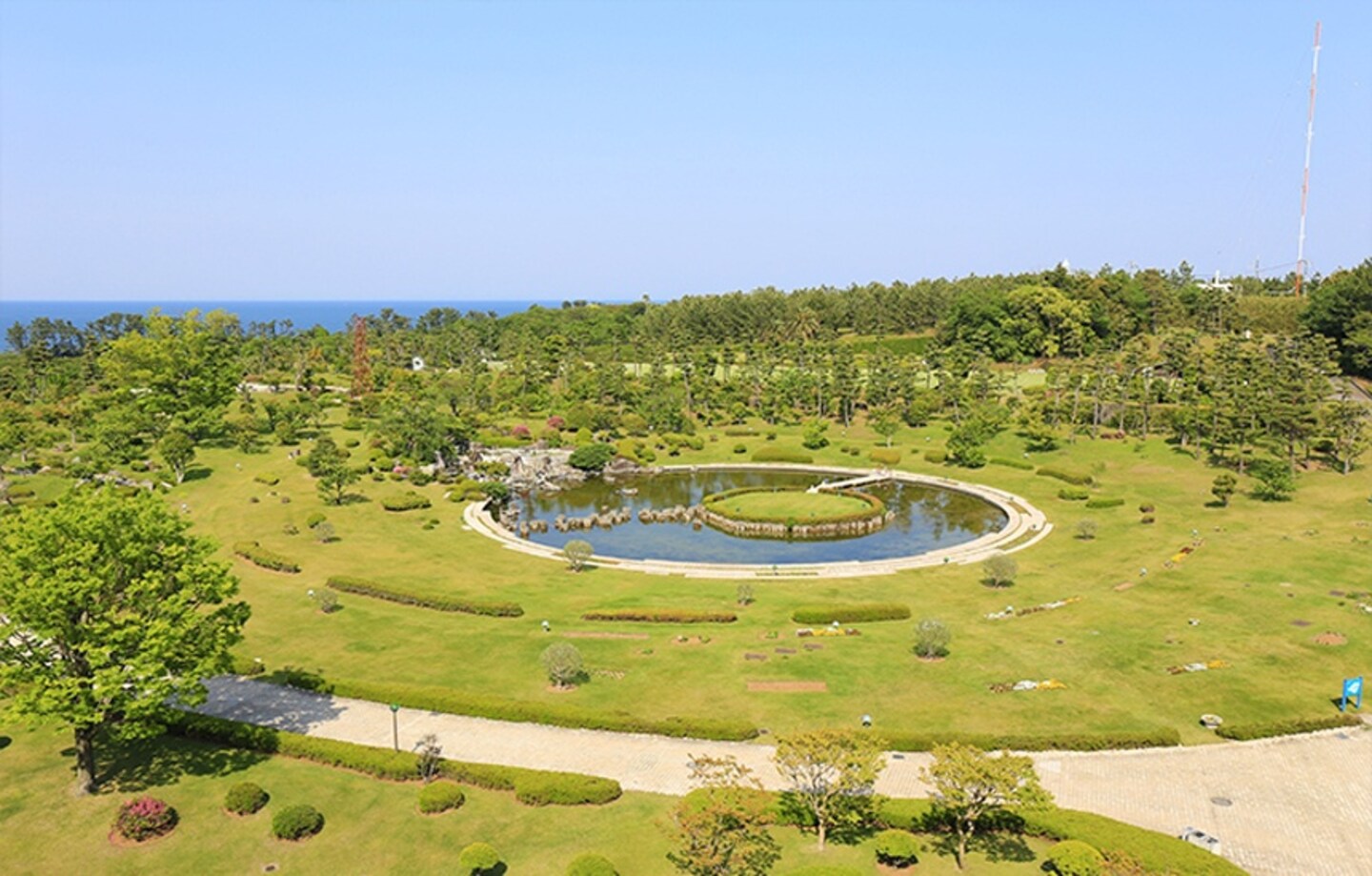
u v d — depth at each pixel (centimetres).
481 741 4106
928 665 4931
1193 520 8031
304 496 9069
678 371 15612
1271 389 10369
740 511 8894
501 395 14150
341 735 4150
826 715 4359
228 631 3875
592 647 5266
